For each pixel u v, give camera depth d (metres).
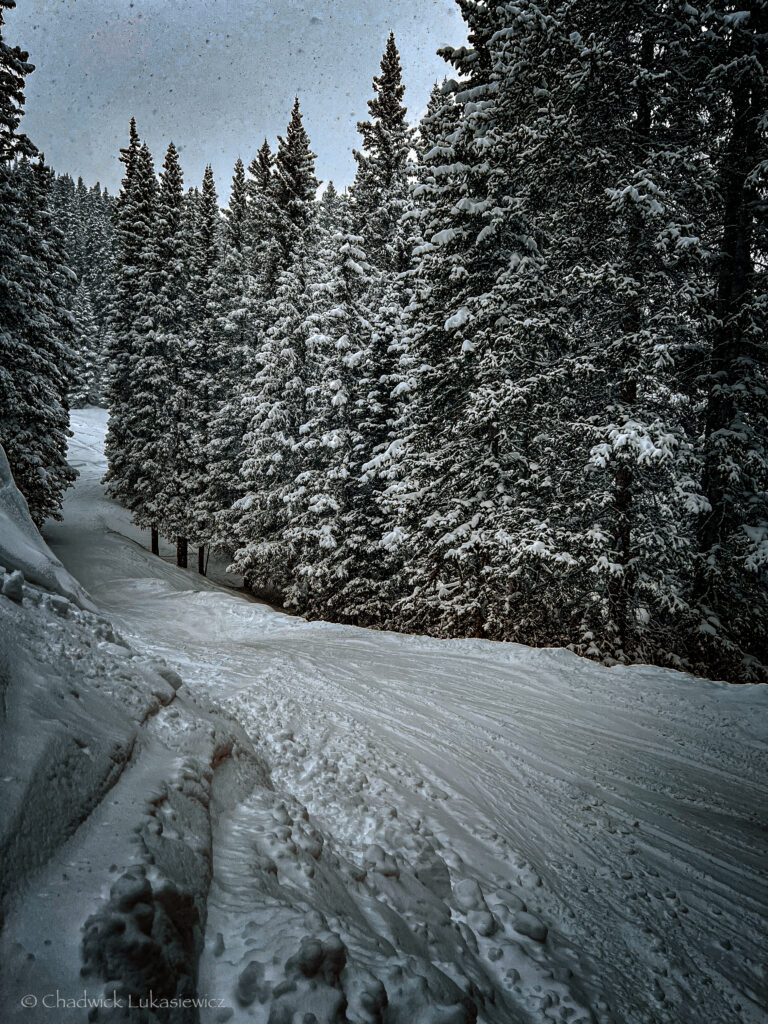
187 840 2.62
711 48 10.91
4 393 18.02
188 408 30.03
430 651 11.53
